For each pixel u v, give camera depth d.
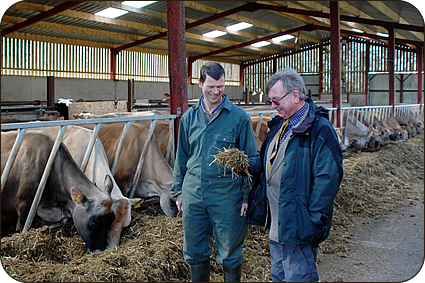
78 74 16.14
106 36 15.06
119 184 3.74
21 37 13.88
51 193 3.02
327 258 3.10
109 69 17.33
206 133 2.17
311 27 16.09
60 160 2.96
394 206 4.72
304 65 22.11
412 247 3.35
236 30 16.95
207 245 2.27
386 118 10.79
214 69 2.09
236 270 2.17
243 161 2.02
